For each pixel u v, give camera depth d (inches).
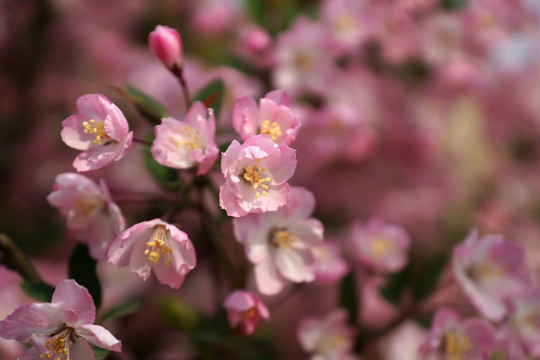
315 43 35.5
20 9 42.9
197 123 26.5
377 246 31.0
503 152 49.7
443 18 38.7
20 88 43.4
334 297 39.3
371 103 38.4
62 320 25.2
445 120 44.3
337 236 39.8
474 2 39.0
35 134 42.7
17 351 30.2
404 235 31.2
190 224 33.9
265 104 26.1
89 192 26.9
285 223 27.4
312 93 36.4
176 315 29.7
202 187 27.5
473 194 47.0
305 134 36.4
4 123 42.9
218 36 43.6
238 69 35.9
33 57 43.5
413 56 39.1
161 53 27.6
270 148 25.5
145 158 28.1
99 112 26.2
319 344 30.0
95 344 25.3
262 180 25.6
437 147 43.6
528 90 48.5
